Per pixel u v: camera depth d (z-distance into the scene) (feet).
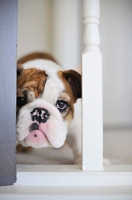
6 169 2.63
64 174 2.72
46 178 2.70
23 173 2.71
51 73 3.43
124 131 5.20
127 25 5.29
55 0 5.21
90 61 2.75
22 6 5.22
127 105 5.42
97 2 2.84
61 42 5.24
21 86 3.24
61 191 2.54
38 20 5.23
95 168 2.80
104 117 5.41
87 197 2.44
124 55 5.35
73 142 3.82
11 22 2.58
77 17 5.23
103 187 2.65
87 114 2.75
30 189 2.58
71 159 4.00
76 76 3.44
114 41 5.31
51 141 3.09
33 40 5.23
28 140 3.10
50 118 3.10
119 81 5.40
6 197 2.44
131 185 2.71
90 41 2.78
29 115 3.10
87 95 2.75
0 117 2.59
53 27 5.24
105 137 4.83
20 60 4.69
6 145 2.61
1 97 2.58
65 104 3.31
